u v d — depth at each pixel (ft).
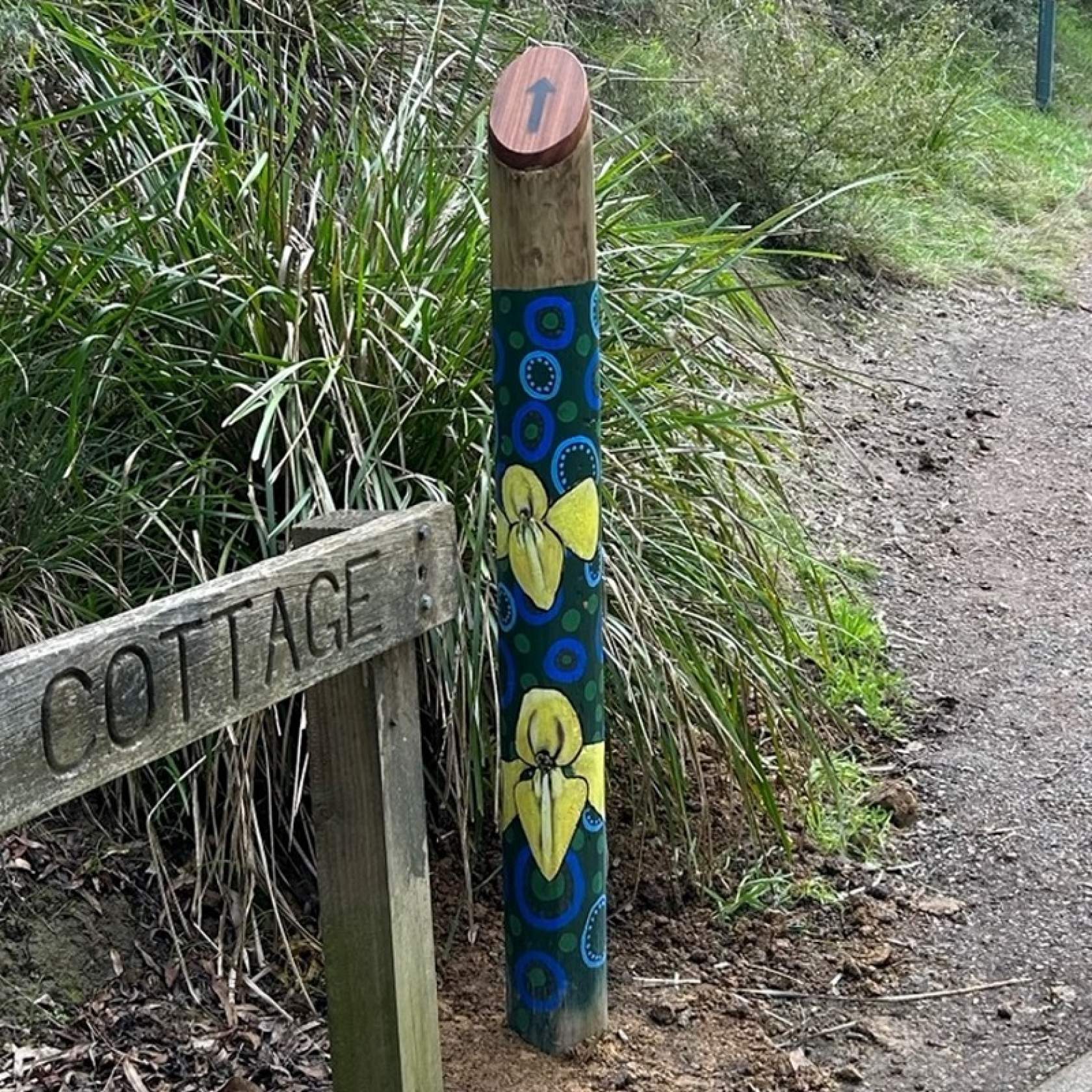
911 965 10.99
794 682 12.32
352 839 7.61
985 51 43.88
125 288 11.07
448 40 15.62
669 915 11.37
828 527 18.30
